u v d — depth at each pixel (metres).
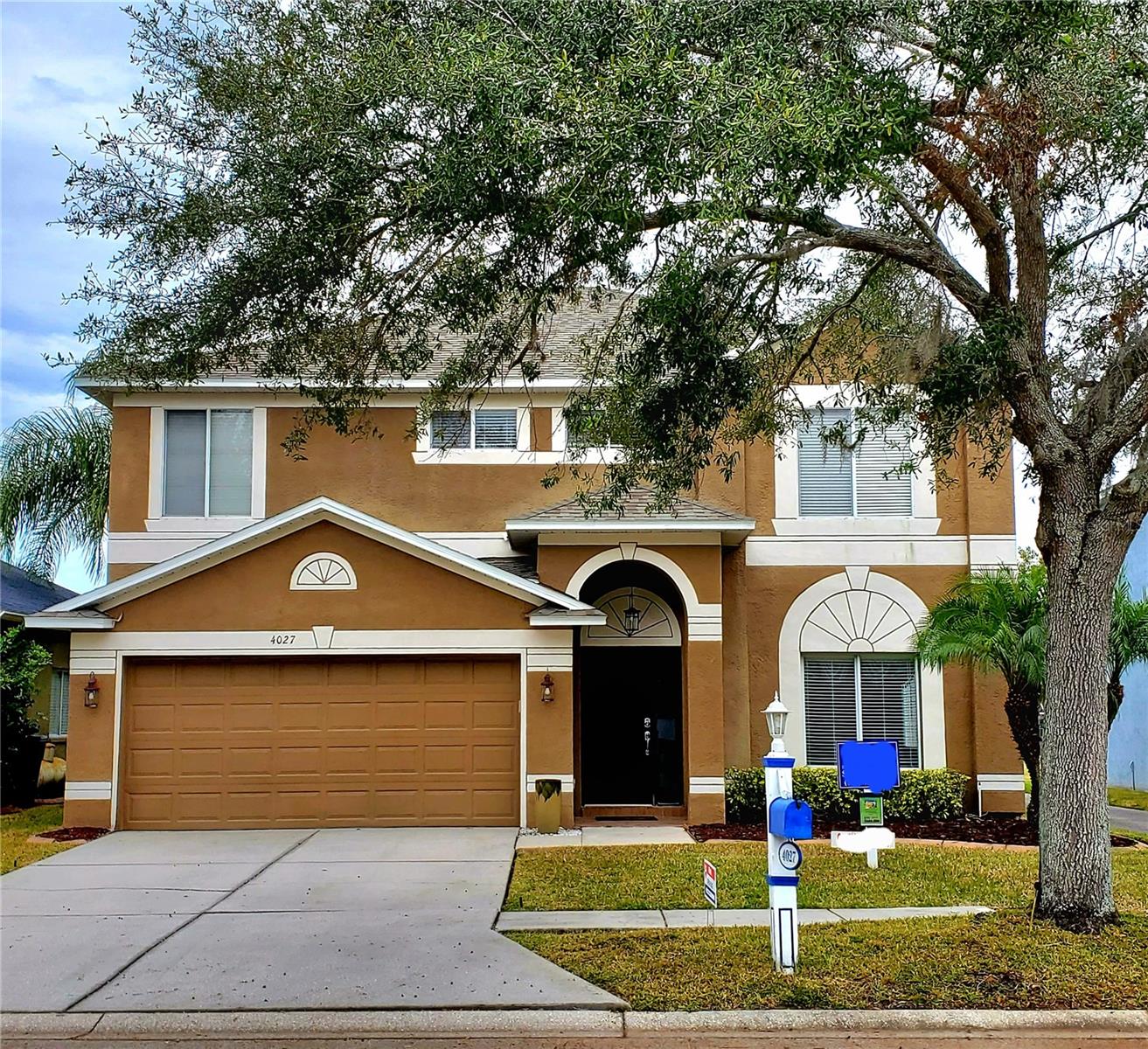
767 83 7.70
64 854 13.89
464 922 10.41
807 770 16.69
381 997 8.30
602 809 17.31
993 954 8.65
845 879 12.11
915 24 9.31
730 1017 7.84
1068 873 9.20
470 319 9.80
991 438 11.95
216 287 9.34
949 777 16.66
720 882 11.98
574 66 8.12
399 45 8.44
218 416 18.22
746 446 17.70
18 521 23.78
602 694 18.14
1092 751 9.19
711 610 16.41
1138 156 10.06
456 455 18.20
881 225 11.34
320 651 15.99
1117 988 8.01
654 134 7.82
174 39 9.16
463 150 8.09
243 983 8.72
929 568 17.83
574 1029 7.81
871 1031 7.71
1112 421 9.43
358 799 15.94
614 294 11.70
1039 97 9.29
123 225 9.39
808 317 12.84
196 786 15.88
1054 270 11.59
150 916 10.78
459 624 16.08
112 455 18.06
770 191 8.05
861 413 12.79
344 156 8.61
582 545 16.59
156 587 16.05
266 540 16.16
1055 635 9.41
